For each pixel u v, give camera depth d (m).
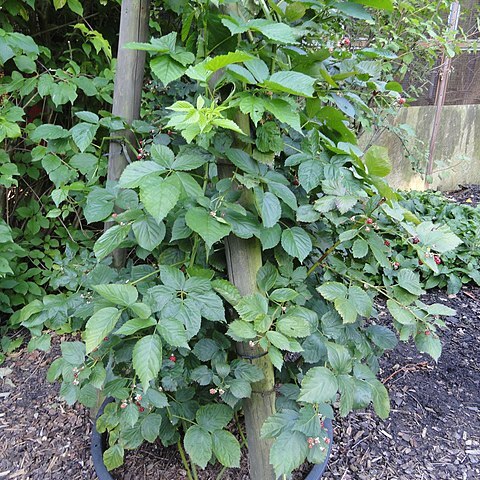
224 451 1.12
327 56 1.15
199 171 1.20
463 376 2.09
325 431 1.12
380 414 1.12
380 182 1.04
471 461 1.62
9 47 1.65
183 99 1.60
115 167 1.37
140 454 1.50
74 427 1.74
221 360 1.15
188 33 1.24
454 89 4.33
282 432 1.02
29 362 2.13
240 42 1.09
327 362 1.12
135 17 1.29
